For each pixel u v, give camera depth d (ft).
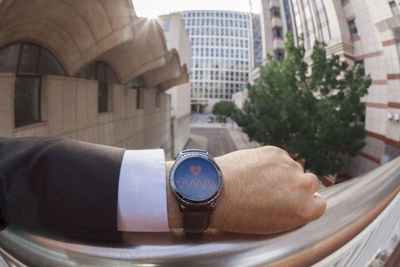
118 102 34.22
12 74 13.79
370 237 2.83
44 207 1.23
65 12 17.87
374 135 48.88
